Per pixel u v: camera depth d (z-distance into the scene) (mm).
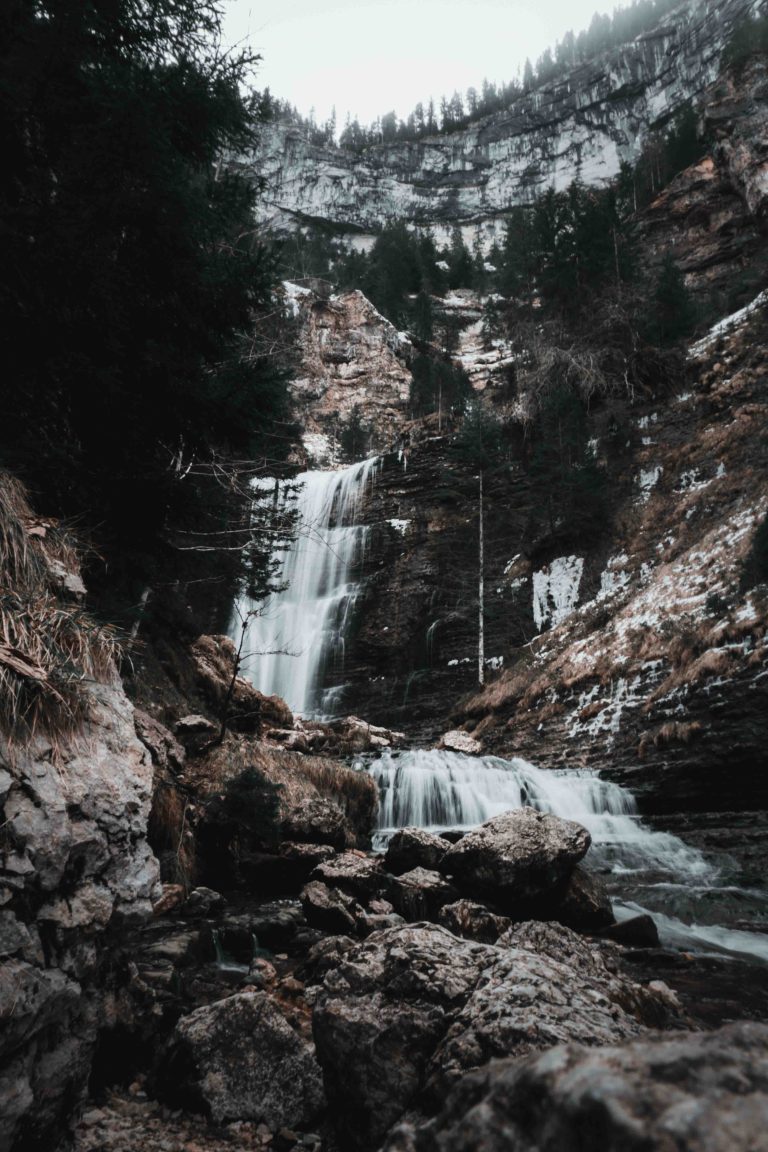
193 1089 2383
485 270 93875
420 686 26266
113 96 3840
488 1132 727
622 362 30344
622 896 7723
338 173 126250
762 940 5848
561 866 6000
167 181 4113
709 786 12367
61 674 2160
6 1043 1606
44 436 4117
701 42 116938
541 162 127562
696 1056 680
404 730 24859
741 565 16406
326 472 37000
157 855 5887
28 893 1748
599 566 24422
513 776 14109
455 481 30375
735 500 21062
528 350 34156
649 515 24266
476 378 53969
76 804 1977
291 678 29062
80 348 4125
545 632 24203
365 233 121750
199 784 7113
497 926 4926
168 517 4957
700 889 7984
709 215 49531
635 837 11258
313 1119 2326
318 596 31500
